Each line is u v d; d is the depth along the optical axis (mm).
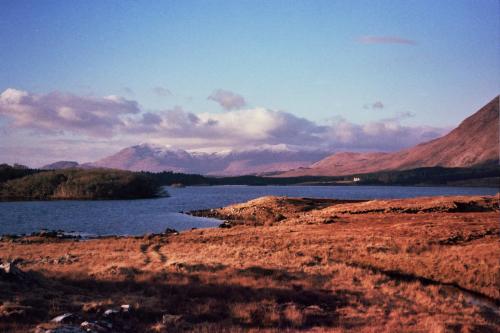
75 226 87250
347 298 24422
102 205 165750
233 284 25766
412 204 72000
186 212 117000
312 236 49094
